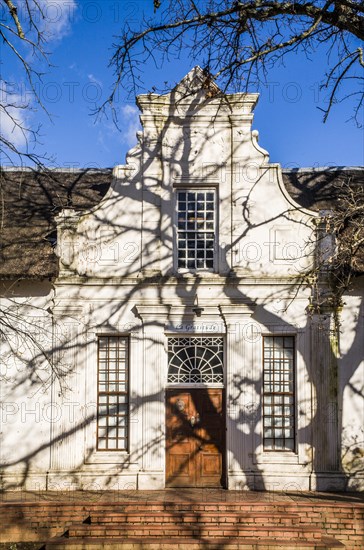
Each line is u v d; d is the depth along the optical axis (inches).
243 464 650.8
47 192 758.5
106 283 665.0
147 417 653.3
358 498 609.9
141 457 650.8
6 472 647.8
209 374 669.9
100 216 676.1
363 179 774.5
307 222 674.8
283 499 601.3
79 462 647.8
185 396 668.1
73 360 657.6
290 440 663.1
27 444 652.1
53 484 642.8
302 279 665.0
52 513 573.6
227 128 684.7
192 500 592.1
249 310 664.4
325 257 661.3
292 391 667.4
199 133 684.7
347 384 662.5
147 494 623.5
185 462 660.7
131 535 546.6
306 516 569.3
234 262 669.9
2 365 658.8
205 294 667.4
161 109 684.1
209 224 683.4
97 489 644.7
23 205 732.7
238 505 577.6
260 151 682.2
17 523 569.0
